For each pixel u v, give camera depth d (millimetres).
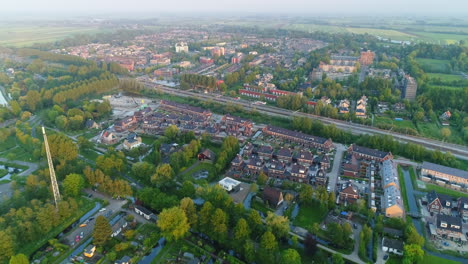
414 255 195250
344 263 199000
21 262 185250
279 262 191875
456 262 197750
